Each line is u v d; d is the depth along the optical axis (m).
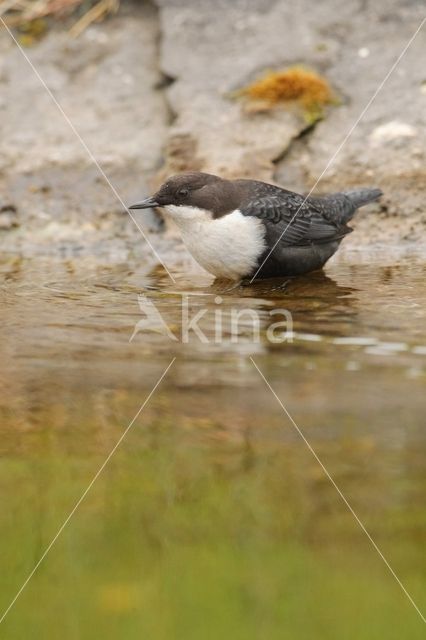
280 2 17.45
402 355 9.23
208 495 6.70
